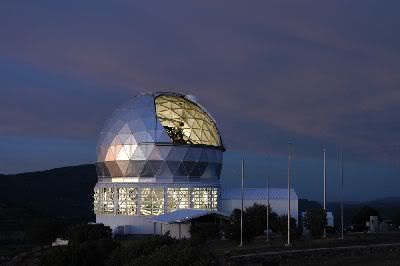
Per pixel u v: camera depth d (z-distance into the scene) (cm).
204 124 8975
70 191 19100
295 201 8606
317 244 5450
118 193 8262
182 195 8200
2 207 13250
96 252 4050
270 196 8662
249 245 5962
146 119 8312
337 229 8281
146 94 8825
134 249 3750
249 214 7012
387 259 4572
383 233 6619
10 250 8044
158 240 3841
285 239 6341
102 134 8806
